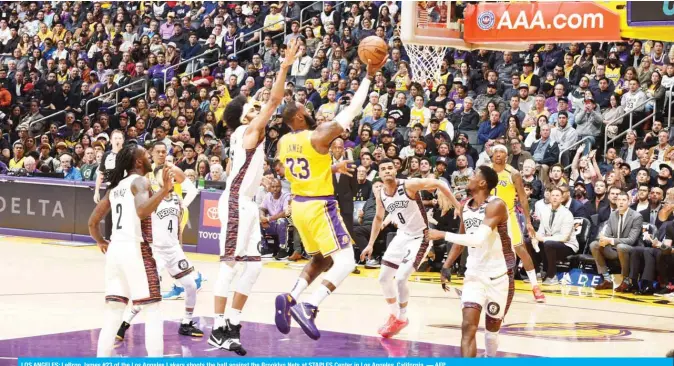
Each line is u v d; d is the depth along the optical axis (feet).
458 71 55.52
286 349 26.30
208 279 40.60
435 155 48.78
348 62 59.82
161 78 68.54
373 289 38.55
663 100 47.26
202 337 28.02
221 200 26.11
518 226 35.12
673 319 32.71
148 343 21.49
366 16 60.70
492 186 22.56
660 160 43.75
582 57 52.60
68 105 70.03
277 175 49.49
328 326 30.12
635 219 38.91
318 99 57.57
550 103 50.49
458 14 38.29
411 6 37.17
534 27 35.68
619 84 50.24
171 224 28.37
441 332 29.37
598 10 33.99
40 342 26.40
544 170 44.60
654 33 33.30
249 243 25.96
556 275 41.34
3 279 39.24
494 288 22.18
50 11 80.33
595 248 39.63
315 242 23.31
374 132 51.52
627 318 32.71
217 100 59.82
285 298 22.72
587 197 43.09
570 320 32.12
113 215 21.67
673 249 37.68
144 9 77.10
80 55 74.54
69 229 54.49
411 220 28.19
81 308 32.50
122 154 21.89
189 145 53.06
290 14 67.72
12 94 72.95
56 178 55.57
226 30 69.87
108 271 21.63
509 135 46.98
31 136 66.18
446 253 43.50
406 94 54.75
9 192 56.39
